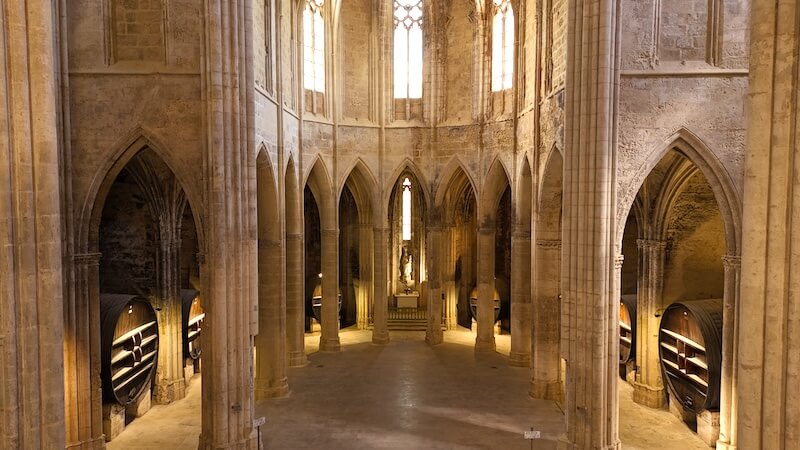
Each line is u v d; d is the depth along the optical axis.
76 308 16.16
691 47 15.97
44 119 9.29
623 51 15.80
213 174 15.45
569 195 15.88
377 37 27.80
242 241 15.88
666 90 15.83
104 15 15.88
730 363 16.48
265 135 19.83
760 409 7.43
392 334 31.66
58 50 15.55
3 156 8.91
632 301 22.03
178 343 21.33
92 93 15.88
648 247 20.36
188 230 24.95
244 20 15.79
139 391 19.44
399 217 34.94
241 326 15.89
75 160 15.99
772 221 7.27
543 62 20.95
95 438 16.58
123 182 20.41
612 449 15.66
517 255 25.12
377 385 23.14
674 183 19.52
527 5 23.33
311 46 25.91
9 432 9.06
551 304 21.38
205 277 15.81
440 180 28.28
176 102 15.93
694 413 19.09
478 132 26.88
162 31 15.99
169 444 17.50
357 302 33.72
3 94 8.90
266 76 20.30
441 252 29.12
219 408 15.59
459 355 27.34
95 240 16.77
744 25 15.81
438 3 27.55
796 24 7.02
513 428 18.94
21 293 9.16
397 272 35.00
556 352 21.45
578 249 15.62
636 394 20.91
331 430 18.73
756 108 7.39
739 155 15.98
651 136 15.86
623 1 15.71
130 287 20.83
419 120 28.41
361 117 28.11
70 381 16.02
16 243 9.11
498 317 31.78
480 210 27.27
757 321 7.43
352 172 30.33
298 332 25.61
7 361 9.02
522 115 23.61
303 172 25.12
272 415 20.00
